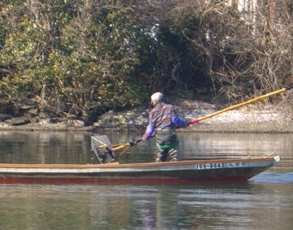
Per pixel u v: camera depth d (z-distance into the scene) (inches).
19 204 1069.1
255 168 1285.7
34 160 1567.4
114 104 2819.9
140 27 2920.8
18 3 2751.0
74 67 2699.3
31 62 2716.5
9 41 2731.3
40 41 2716.5
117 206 1055.6
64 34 2721.5
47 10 2719.0
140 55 2970.0
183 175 1278.3
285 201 1097.4
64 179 1280.8
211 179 1289.4
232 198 1124.5
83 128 2699.3
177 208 1041.5
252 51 2893.7
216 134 2566.4
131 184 1267.2
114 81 2812.5
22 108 2785.4
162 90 3038.9
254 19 2942.9
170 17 3011.8
